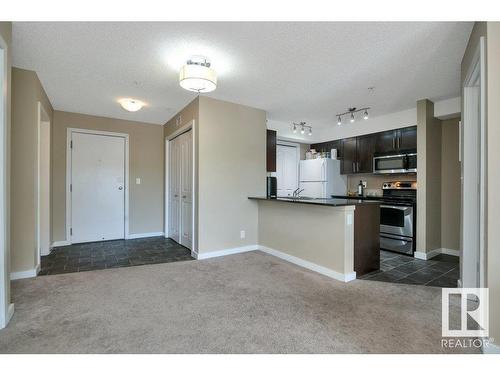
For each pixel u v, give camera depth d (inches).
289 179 242.4
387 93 141.3
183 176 175.2
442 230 164.4
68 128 178.2
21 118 113.7
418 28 83.5
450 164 161.6
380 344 69.1
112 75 118.8
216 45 93.6
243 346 68.2
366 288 107.2
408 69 112.7
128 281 113.7
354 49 96.3
